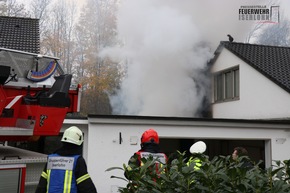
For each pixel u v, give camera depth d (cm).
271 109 1160
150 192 277
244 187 265
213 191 272
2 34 1305
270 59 1378
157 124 836
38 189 350
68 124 816
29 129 434
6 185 364
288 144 947
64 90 462
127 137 810
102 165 790
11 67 499
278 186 268
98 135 796
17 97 469
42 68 524
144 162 302
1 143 538
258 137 924
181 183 276
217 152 1258
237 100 1353
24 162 382
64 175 344
